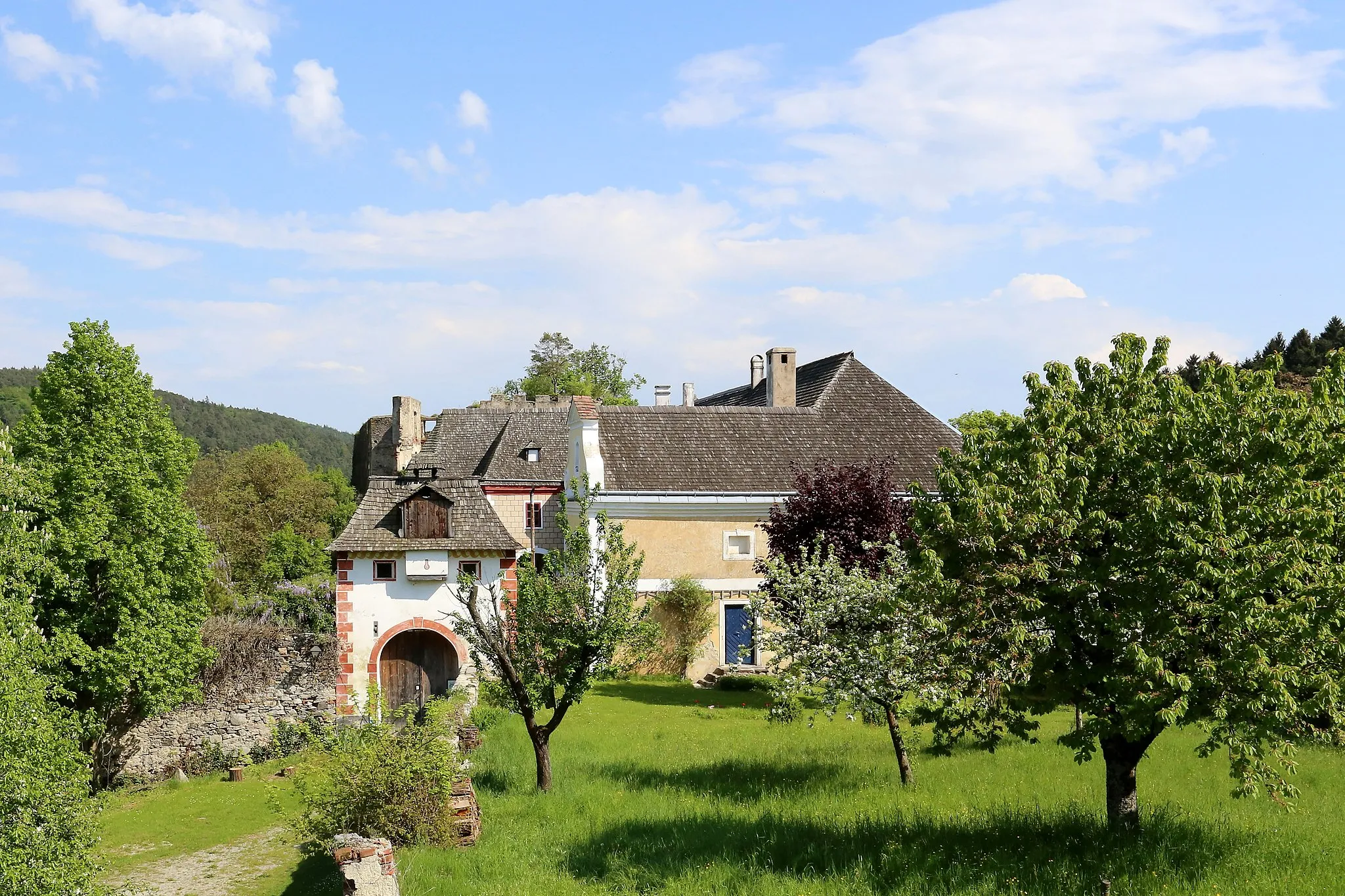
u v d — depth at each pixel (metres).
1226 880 11.29
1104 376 13.70
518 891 13.09
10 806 15.71
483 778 19.95
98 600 29.94
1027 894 11.52
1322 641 11.35
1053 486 12.55
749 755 20.95
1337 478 12.33
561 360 93.44
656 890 13.04
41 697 17.83
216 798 25.22
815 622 17.97
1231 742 11.93
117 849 20.70
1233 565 11.30
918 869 12.49
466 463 57.03
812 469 35.41
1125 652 11.54
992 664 13.22
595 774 19.84
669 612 33.91
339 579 32.38
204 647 32.31
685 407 37.97
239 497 65.31
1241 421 11.95
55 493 29.09
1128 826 13.20
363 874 12.41
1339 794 15.50
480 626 19.31
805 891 12.20
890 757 20.00
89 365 29.89
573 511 35.81
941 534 13.66
